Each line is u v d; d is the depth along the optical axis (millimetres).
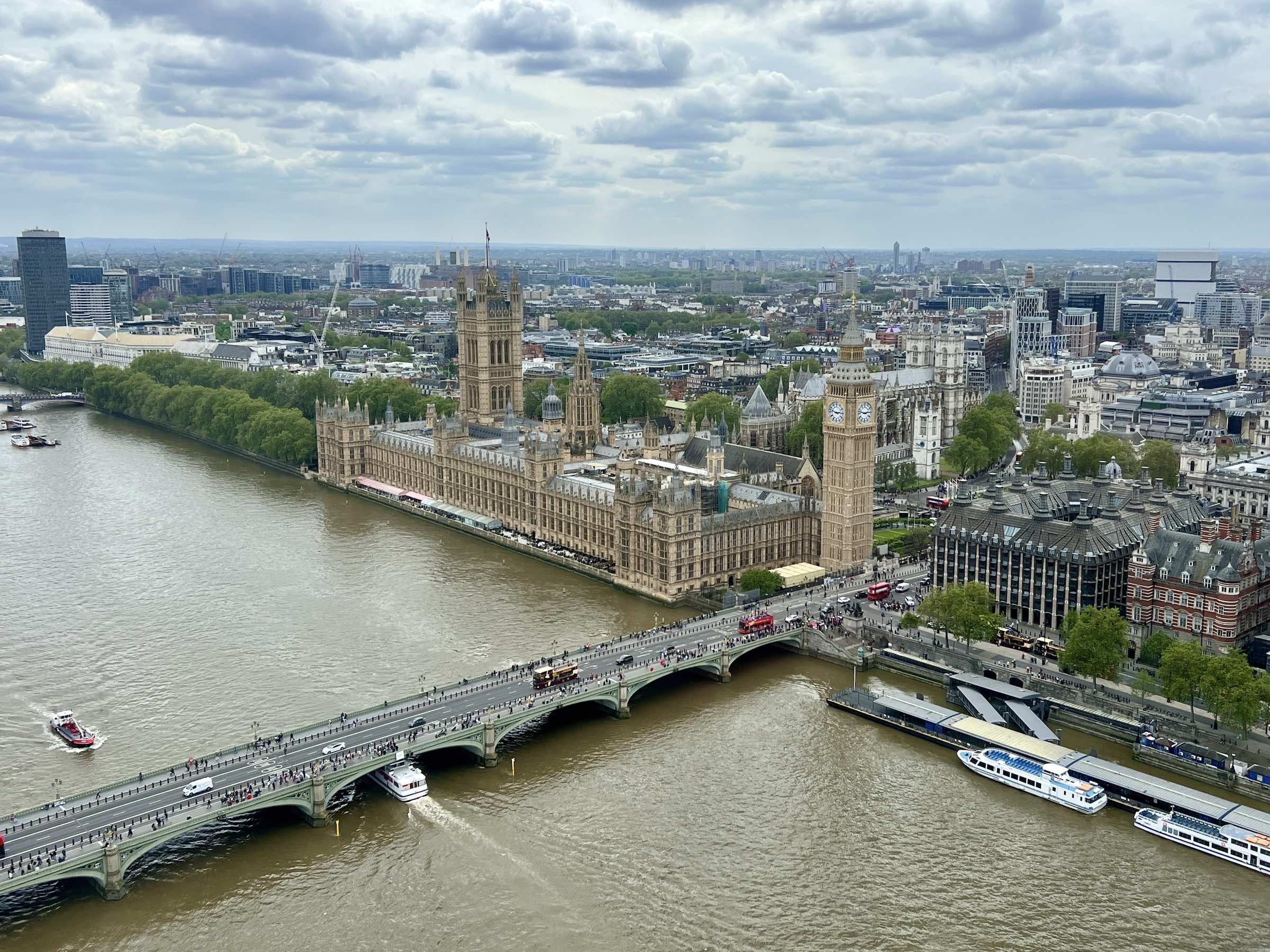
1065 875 182250
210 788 193500
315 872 182000
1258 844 181875
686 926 169250
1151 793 199250
